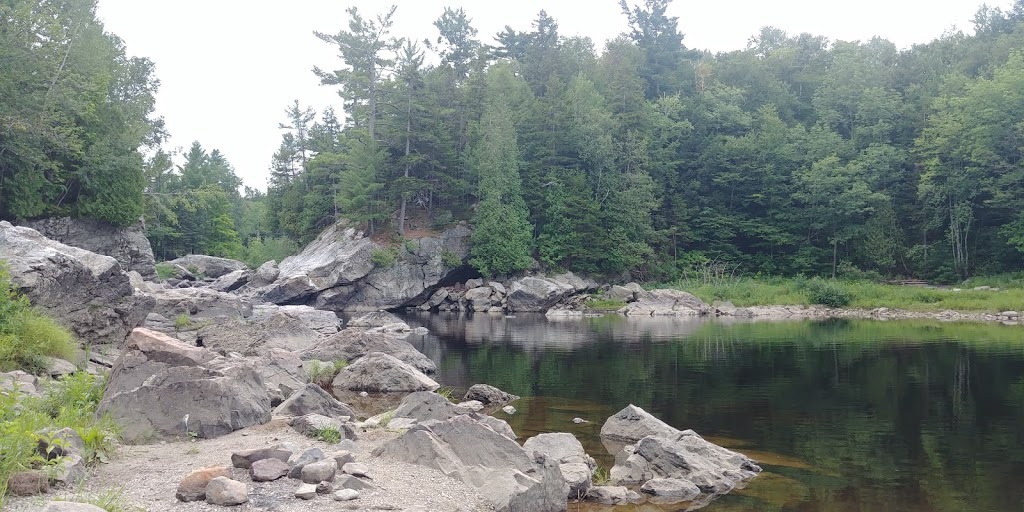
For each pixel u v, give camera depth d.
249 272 62.78
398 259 58.06
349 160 59.78
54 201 40.91
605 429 14.65
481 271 59.56
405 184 59.34
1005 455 12.79
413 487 8.48
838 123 77.50
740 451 13.30
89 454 8.78
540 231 65.44
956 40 84.81
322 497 7.68
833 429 15.01
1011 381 20.39
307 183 79.19
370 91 64.81
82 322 20.02
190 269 64.44
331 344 24.44
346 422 13.45
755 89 83.75
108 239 42.88
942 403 17.59
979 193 59.28
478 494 8.62
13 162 36.66
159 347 12.40
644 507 10.00
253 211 111.50
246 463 8.65
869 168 67.50
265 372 18.91
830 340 32.25
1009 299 46.03
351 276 55.88
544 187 65.56
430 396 14.36
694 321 45.81
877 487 10.99
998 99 57.72
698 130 76.19
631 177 65.56
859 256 65.44
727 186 72.81
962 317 44.78
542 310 56.59
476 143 65.38
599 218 64.75
